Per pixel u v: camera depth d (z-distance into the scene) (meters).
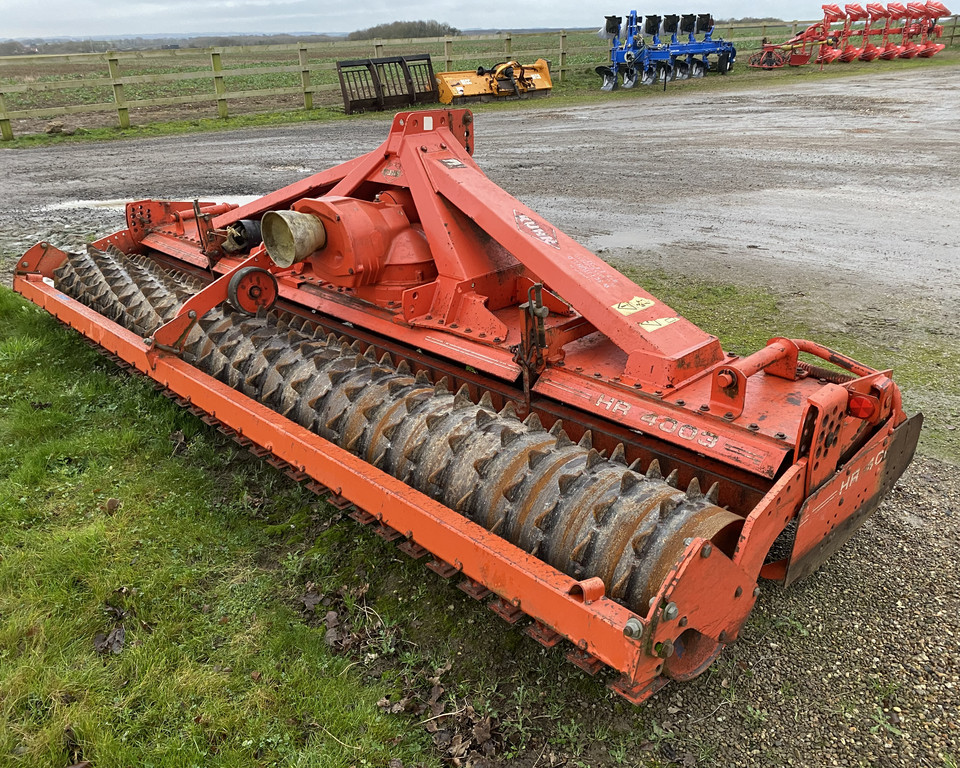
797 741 2.87
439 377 4.43
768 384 3.43
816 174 12.55
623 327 3.49
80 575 3.75
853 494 3.23
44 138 16.78
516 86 21.67
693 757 2.82
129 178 12.69
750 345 6.18
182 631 3.42
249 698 3.07
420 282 4.44
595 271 3.81
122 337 5.00
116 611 3.56
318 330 4.63
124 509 4.28
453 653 3.32
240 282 4.71
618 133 16.28
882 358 5.95
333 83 24.98
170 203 7.08
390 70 20.11
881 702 3.02
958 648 3.27
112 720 2.97
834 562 3.80
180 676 3.16
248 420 4.05
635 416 3.33
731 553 2.90
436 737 2.93
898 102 19.38
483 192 4.17
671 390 3.34
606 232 9.67
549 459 3.18
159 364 4.69
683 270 8.19
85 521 4.20
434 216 4.25
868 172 12.58
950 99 19.59
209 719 2.97
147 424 5.18
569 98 22.09
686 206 10.85
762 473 2.88
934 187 11.51
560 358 3.78
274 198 5.51
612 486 2.97
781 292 7.47
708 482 3.29
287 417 4.19
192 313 4.72
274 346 4.52
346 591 3.69
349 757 2.82
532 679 3.17
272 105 21.53
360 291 4.55
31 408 5.34
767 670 3.18
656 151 14.49
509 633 3.40
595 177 12.58
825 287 7.59
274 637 3.40
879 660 3.22
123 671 3.20
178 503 4.36
